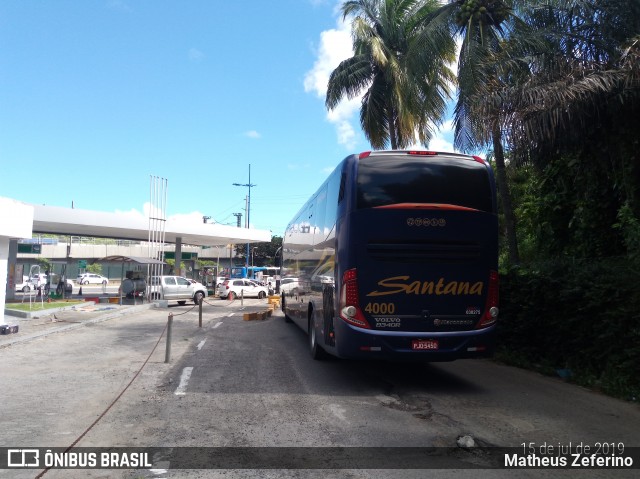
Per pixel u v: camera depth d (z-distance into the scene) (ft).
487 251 25.81
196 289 96.53
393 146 61.72
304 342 43.60
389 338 24.90
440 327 25.34
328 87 64.85
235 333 49.93
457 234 25.46
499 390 26.25
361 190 25.49
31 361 34.09
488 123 31.45
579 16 33.65
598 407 23.00
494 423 20.54
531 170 44.01
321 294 31.22
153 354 37.11
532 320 32.81
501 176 44.29
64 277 101.30
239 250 236.02
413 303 25.22
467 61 41.93
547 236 43.93
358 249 25.14
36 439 18.48
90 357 35.73
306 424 20.24
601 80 27.94
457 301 25.49
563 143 33.81
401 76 54.80
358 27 56.54
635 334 24.76
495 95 31.63
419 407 22.89
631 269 25.89
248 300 115.55
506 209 44.09
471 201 25.84
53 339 44.52
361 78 63.16
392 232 25.17
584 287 28.27
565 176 41.19
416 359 25.29
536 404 23.48
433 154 26.23
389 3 62.28
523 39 34.63
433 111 52.49
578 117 30.89
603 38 32.14
